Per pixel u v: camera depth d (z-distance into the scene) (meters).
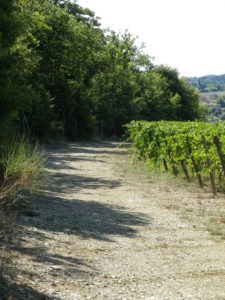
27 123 29.16
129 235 8.00
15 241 6.57
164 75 87.31
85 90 45.19
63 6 55.41
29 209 8.91
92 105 45.69
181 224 8.99
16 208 8.79
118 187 13.65
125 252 6.90
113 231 8.23
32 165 10.27
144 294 5.11
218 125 16.38
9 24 17.52
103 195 12.20
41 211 9.14
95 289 5.15
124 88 54.25
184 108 88.25
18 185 9.15
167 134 17.16
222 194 12.59
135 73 68.81
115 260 6.43
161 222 9.14
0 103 17.22
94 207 10.42
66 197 11.41
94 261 6.28
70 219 8.86
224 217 9.52
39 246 6.62
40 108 32.00
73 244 7.08
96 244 7.23
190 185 14.09
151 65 78.38
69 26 40.28
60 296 4.77
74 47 40.56
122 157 24.94
